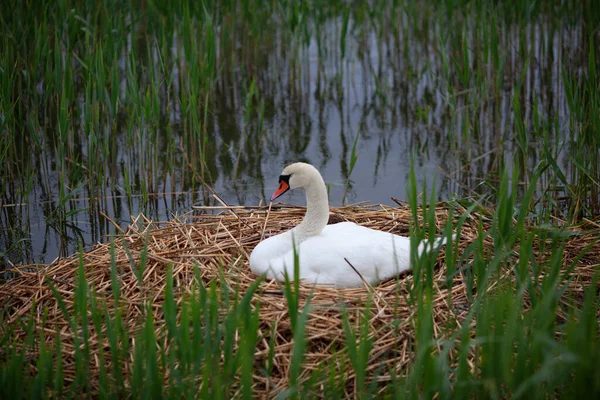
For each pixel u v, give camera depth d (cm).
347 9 1766
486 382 679
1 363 809
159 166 1543
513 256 1006
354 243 974
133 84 1324
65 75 1337
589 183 1282
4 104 1301
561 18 1936
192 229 1107
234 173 1468
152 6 1664
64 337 855
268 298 902
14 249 1229
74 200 1400
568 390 722
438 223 1111
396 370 786
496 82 1530
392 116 1792
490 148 1596
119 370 736
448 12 1734
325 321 860
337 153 1608
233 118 1797
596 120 1180
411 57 2102
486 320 709
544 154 1220
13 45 1600
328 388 749
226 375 716
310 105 1883
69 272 992
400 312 873
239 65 2078
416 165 1538
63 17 1597
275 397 741
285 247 998
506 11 1845
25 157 1564
